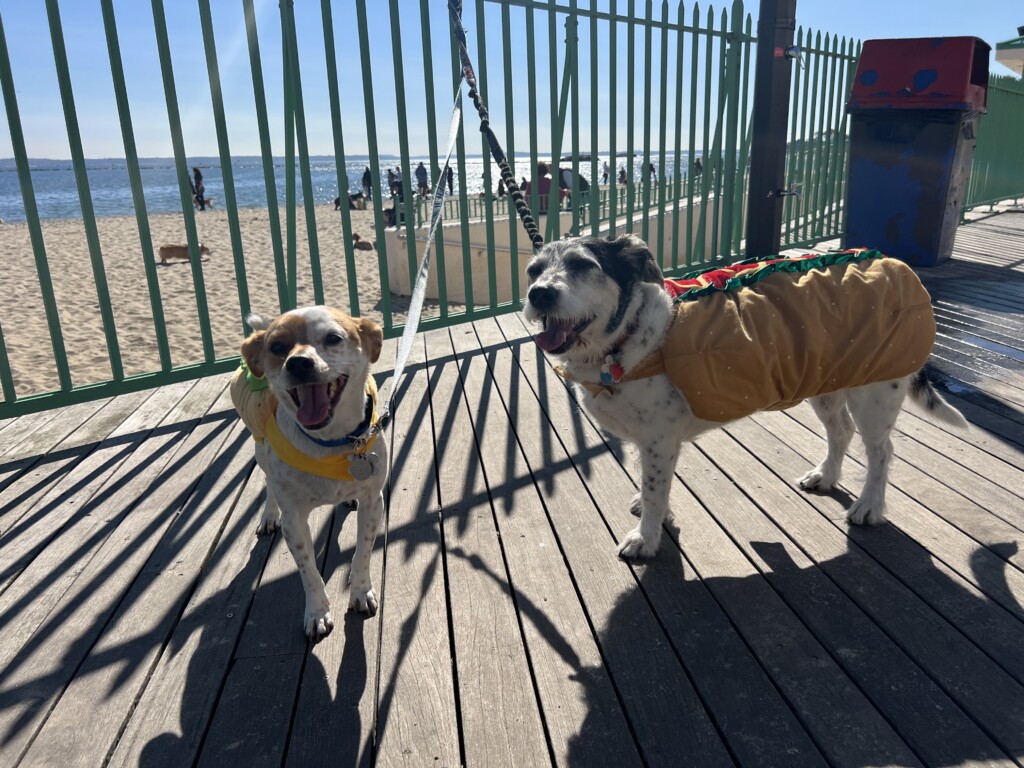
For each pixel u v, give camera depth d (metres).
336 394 2.40
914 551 2.92
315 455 2.42
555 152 6.02
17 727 2.20
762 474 3.62
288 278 5.09
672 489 3.52
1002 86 12.09
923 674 2.27
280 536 3.24
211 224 24.47
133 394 5.11
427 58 5.18
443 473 3.75
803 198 9.20
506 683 2.30
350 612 2.69
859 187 8.02
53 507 3.57
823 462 3.45
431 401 4.73
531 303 2.66
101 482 3.81
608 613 2.62
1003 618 2.50
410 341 2.78
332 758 2.04
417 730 2.12
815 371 2.80
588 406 2.96
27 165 4.14
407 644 2.50
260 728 2.16
